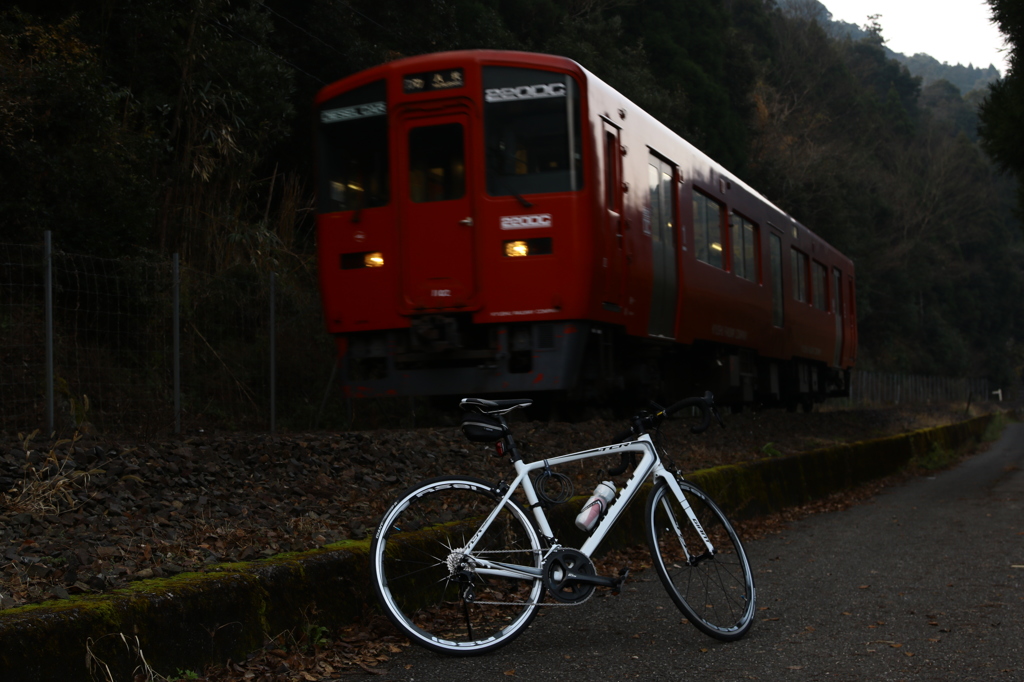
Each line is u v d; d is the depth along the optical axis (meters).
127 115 12.33
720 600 4.12
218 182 13.90
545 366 8.59
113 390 9.05
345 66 18.84
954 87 112.81
